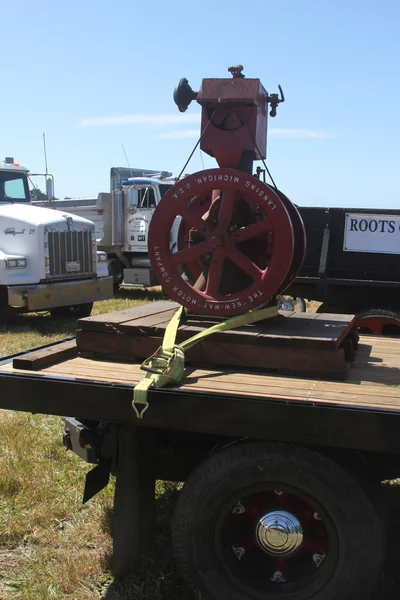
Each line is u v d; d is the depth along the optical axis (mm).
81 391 2639
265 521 2543
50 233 9633
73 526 3535
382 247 5902
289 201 3279
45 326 9867
